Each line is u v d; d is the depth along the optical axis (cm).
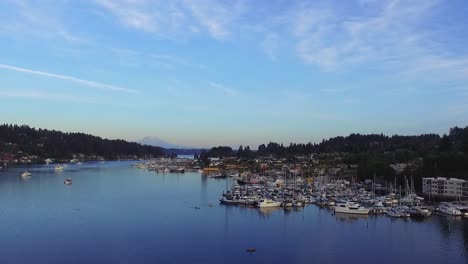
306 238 13538
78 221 15738
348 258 11475
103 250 11962
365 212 17538
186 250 12081
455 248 12438
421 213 16988
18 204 19612
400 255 11738
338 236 13825
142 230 14412
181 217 16825
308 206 19725
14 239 13038
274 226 15300
